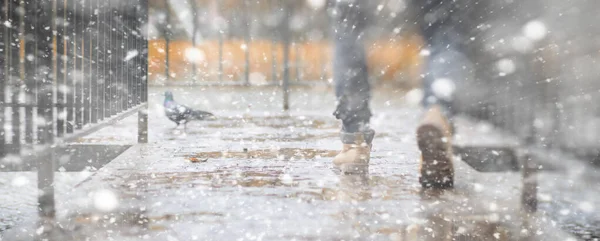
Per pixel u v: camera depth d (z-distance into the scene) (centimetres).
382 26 1009
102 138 808
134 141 770
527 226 353
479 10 642
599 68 540
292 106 1371
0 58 430
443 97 492
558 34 588
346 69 548
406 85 1334
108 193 435
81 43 475
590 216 374
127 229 340
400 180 491
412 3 523
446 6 502
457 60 503
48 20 406
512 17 660
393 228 345
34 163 425
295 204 402
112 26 621
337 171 536
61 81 414
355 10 548
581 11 552
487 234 336
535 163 481
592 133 551
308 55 1547
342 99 545
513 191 446
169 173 525
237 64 1550
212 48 1537
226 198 420
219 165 571
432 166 468
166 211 382
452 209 391
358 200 415
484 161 572
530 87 639
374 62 1303
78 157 675
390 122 1042
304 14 1527
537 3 598
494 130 815
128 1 688
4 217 368
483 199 421
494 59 777
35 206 396
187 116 938
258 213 377
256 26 1545
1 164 423
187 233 331
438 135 466
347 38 549
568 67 589
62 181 499
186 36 1522
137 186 464
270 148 701
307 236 327
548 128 605
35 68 407
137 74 738
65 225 349
